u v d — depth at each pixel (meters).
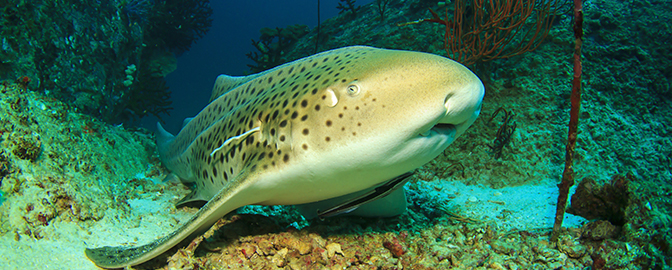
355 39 9.48
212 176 3.31
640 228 2.61
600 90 6.73
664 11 8.09
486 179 5.34
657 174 5.41
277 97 2.60
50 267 2.23
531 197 4.46
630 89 6.82
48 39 6.07
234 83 4.03
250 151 2.60
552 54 6.84
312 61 2.86
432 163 5.74
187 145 4.17
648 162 5.60
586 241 2.79
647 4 8.32
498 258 2.62
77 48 6.75
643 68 7.15
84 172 3.44
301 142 2.22
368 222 3.27
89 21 7.29
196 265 2.49
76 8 6.99
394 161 2.16
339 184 2.36
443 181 5.42
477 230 3.15
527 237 2.98
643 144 5.93
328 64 2.63
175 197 4.28
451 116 2.09
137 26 9.42
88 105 6.79
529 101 6.26
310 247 2.72
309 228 2.96
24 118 3.03
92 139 4.34
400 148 2.07
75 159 3.43
